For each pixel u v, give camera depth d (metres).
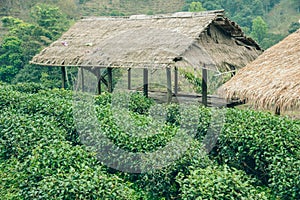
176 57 14.34
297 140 10.08
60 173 8.23
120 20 19.97
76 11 46.72
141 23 18.58
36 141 10.49
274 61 11.82
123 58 15.89
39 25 34.12
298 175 8.67
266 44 34.00
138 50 15.77
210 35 16.75
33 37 31.56
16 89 20.55
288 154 9.51
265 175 10.28
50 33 32.38
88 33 20.17
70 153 9.10
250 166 10.83
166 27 16.92
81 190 7.69
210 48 16.17
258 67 12.05
